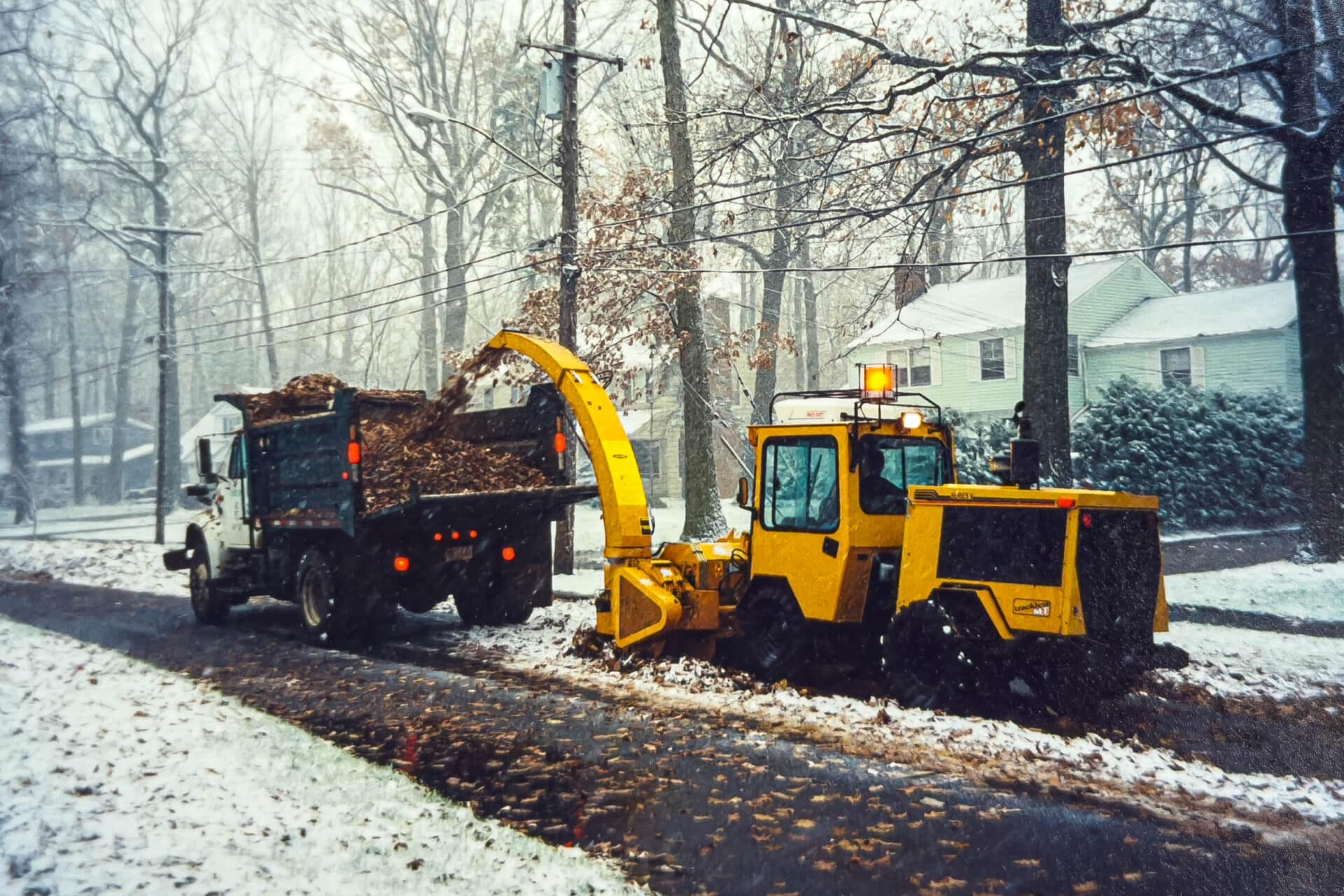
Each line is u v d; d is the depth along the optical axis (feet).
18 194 133.18
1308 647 35.14
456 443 39.34
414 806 18.74
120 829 16.17
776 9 53.67
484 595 39.78
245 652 35.81
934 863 16.24
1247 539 71.72
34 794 17.87
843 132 62.39
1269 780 20.34
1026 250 53.72
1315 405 54.19
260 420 41.47
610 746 23.06
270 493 40.29
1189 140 60.70
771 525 30.12
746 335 87.66
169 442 163.22
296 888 14.29
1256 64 40.34
